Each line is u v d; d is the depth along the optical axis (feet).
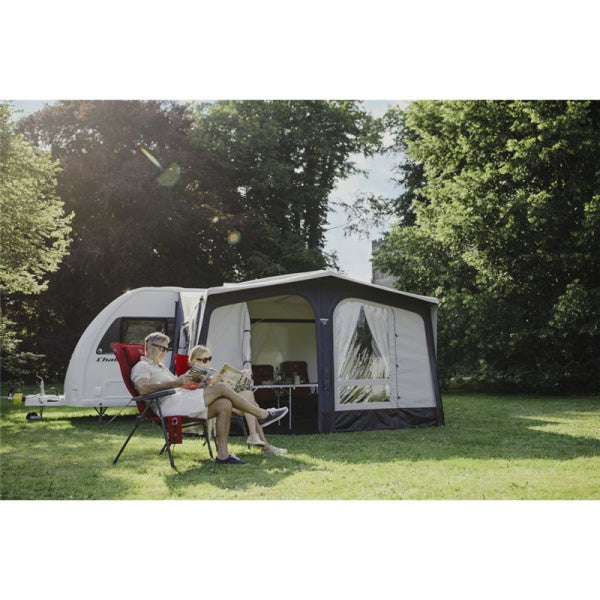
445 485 17.11
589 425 30.89
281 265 79.92
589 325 50.31
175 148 76.02
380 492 16.48
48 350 72.43
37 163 52.65
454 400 49.57
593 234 49.65
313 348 42.04
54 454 22.40
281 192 81.87
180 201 73.51
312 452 22.49
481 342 55.77
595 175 51.11
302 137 80.64
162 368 20.76
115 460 20.40
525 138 53.98
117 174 70.44
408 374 31.01
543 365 55.11
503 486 16.98
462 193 56.59
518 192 53.01
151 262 74.33
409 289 64.28
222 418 20.16
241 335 29.30
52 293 73.10
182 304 35.60
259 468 19.40
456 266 59.52
